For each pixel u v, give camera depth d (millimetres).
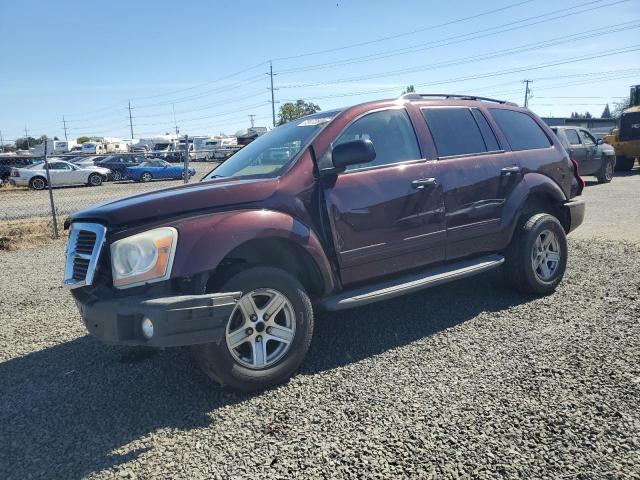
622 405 3096
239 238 3445
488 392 3344
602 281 5672
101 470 2777
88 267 3387
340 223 3969
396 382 3572
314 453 2814
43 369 4191
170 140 57125
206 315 3164
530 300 5168
